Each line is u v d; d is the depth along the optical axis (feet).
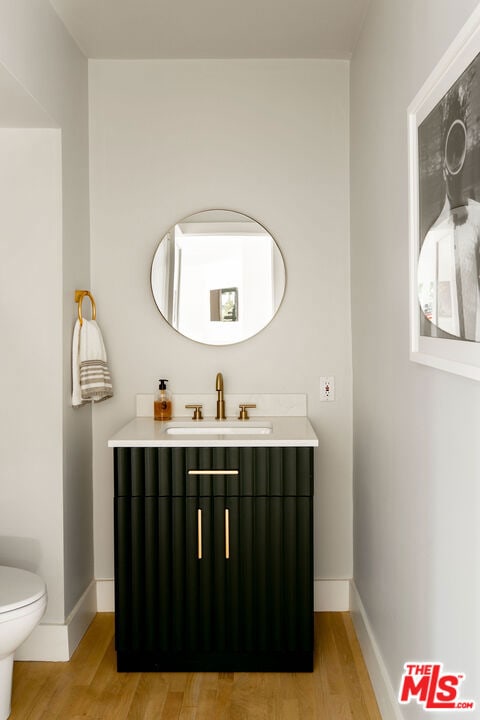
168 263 10.96
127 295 10.97
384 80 7.97
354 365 10.69
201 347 11.03
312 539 8.91
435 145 5.44
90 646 9.84
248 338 10.98
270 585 8.93
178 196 10.95
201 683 8.75
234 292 10.98
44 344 9.33
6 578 8.29
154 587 8.94
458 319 4.84
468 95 4.52
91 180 10.91
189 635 8.97
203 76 10.88
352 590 10.84
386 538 8.16
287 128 10.91
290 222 10.96
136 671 9.04
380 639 8.51
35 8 8.13
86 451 10.67
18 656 9.40
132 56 10.72
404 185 6.92
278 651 8.96
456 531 5.26
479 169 4.32
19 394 9.36
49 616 9.45
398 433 7.40
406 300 6.89
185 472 8.88
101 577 11.10
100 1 8.82
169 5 8.97
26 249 9.29
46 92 8.57
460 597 5.18
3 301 9.31
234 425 10.45
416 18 6.30
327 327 11.00
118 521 8.93
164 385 10.72
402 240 7.05
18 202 9.25
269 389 11.05
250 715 8.00
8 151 9.24
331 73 10.88
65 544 9.53
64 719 7.92
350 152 10.80
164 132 10.91
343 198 10.92
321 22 9.55
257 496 8.88
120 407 11.04
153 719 7.91
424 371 6.22
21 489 9.41
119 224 10.94
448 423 5.45
